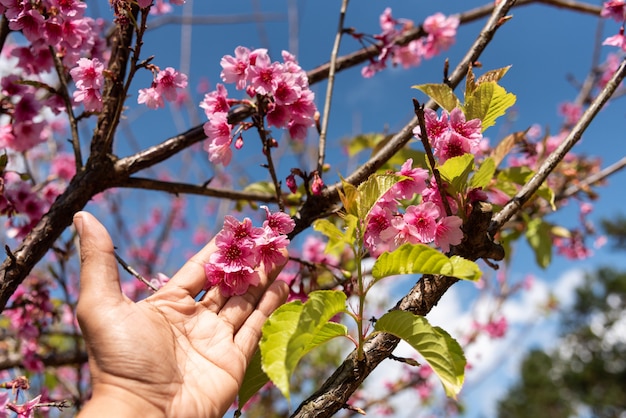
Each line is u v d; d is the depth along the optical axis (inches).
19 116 27.3
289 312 14.3
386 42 30.4
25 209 27.4
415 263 14.8
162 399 15.6
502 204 24.6
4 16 25.3
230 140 20.9
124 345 15.7
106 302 16.1
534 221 33.3
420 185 18.4
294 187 21.7
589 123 19.1
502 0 23.4
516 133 24.0
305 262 24.0
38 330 29.9
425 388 55.6
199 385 16.2
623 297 308.5
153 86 21.9
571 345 311.9
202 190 26.6
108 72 22.0
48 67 27.1
